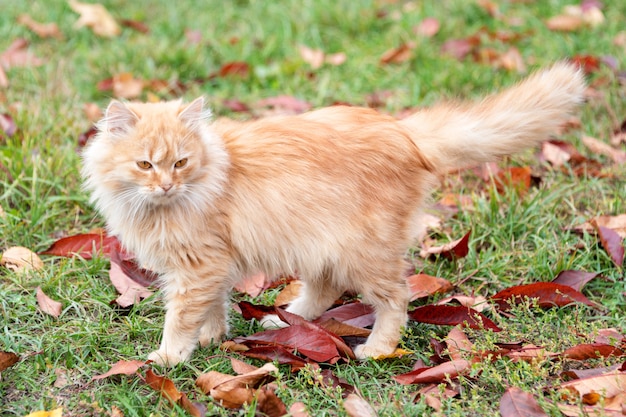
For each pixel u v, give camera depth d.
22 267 4.68
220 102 6.77
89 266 4.77
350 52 7.65
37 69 7.05
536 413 3.46
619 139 6.15
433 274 4.88
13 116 6.06
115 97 6.77
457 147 4.18
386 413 3.53
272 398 3.47
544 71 4.37
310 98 6.96
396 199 4.05
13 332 4.15
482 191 5.66
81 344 4.07
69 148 5.73
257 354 3.94
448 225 5.35
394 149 4.06
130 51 7.35
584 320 4.36
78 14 8.18
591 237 5.03
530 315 4.33
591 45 7.36
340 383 3.78
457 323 4.20
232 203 3.92
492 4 8.10
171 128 3.77
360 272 4.04
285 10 8.30
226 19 8.24
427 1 8.34
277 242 3.95
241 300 4.68
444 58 7.36
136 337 4.22
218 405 3.61
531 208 5.29
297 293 4.66
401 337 4.16
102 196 3.99
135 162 3.77
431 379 3.75
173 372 3.84
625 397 3.52
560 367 3.90
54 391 3.73
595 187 5.63
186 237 3.84
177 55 7.30
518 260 5.00
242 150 3.99
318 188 3.93
